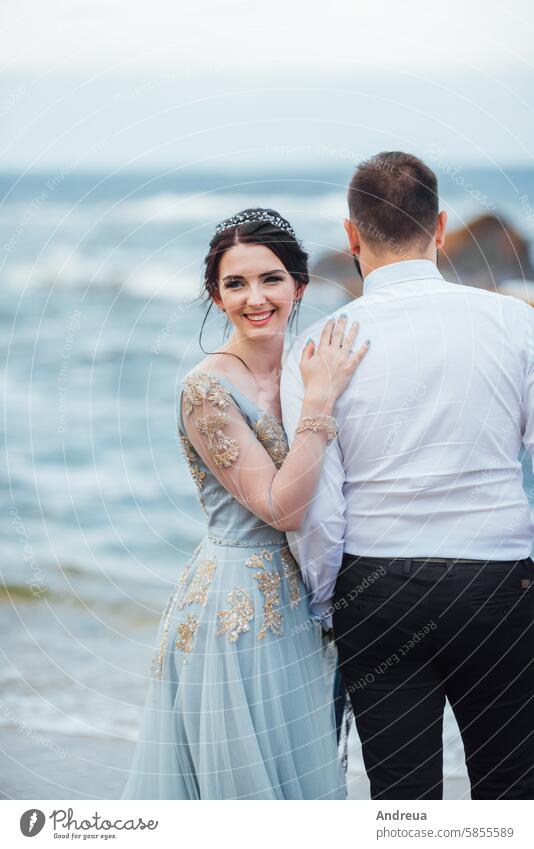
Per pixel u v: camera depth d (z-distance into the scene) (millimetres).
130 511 6859
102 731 3436
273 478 1895
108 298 10477
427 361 1787
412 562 1821
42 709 3736
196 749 2041
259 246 1947
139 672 4340
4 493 6977
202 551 2098
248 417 1952
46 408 8312
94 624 5168
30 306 9766
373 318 1833
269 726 1981
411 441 1802
